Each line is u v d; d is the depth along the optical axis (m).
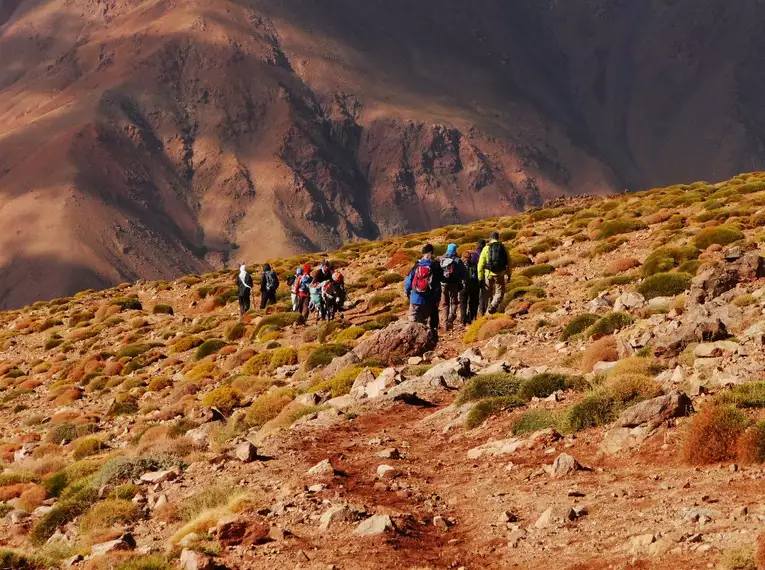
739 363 14.21
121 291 66.44
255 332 36.81
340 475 12.86
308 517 10.91
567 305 26.44
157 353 38.62
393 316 32.22
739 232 30.14
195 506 12.51
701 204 41.34
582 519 9.48
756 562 7.14
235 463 14.49
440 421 15.99
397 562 9.16
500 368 18.92
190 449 17.19
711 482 9.72
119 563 10.42
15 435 28.33
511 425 14.03
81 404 32.66
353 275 50.16
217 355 34.59
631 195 63.34
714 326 16.58
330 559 9.38
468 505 10.98
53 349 46.81
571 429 13.05
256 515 11.08
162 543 11.44
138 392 31.00
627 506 9.55
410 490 11.84
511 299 30.12
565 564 8.37
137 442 21.36
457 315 30.33
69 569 11.03
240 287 43.12
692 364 15.37
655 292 23.97
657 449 11.31
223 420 21.33
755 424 10.48
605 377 15.49
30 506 16.64
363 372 20.39
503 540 9.40
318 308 35.19
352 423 16.86
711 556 7.60
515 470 12.07
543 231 49.19
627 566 7.93
